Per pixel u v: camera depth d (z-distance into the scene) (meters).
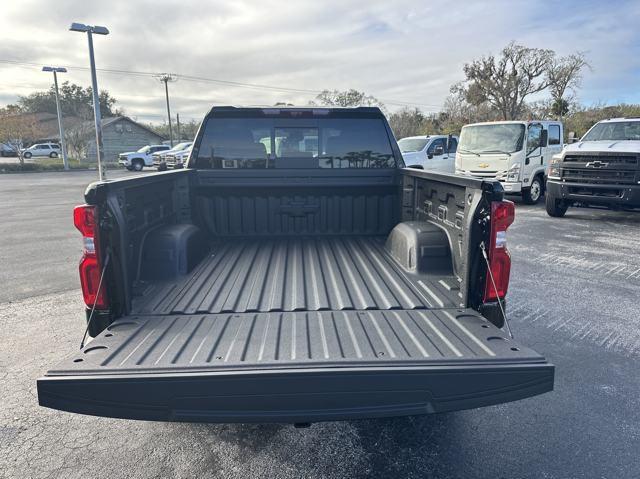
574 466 2.72
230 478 2.65
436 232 3.32
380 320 2.63
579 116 42.50
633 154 9.30
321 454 2.86
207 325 2.56
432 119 56.84
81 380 1.96
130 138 58.97
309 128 4.34
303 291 3.08
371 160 4.44
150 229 3.37
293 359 2.13
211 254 3.95
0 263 7.61
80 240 9.52
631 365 3.98
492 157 12.95
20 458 2.82
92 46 26.94
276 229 4.45
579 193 10.30
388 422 3.20
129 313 2.72
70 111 95.62
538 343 4.42
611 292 5.90
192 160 4.32
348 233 4.49
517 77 51.69
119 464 2.77
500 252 2.68
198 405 2.02
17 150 42.06
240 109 4.24
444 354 2.18
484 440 2.98
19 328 4.84
